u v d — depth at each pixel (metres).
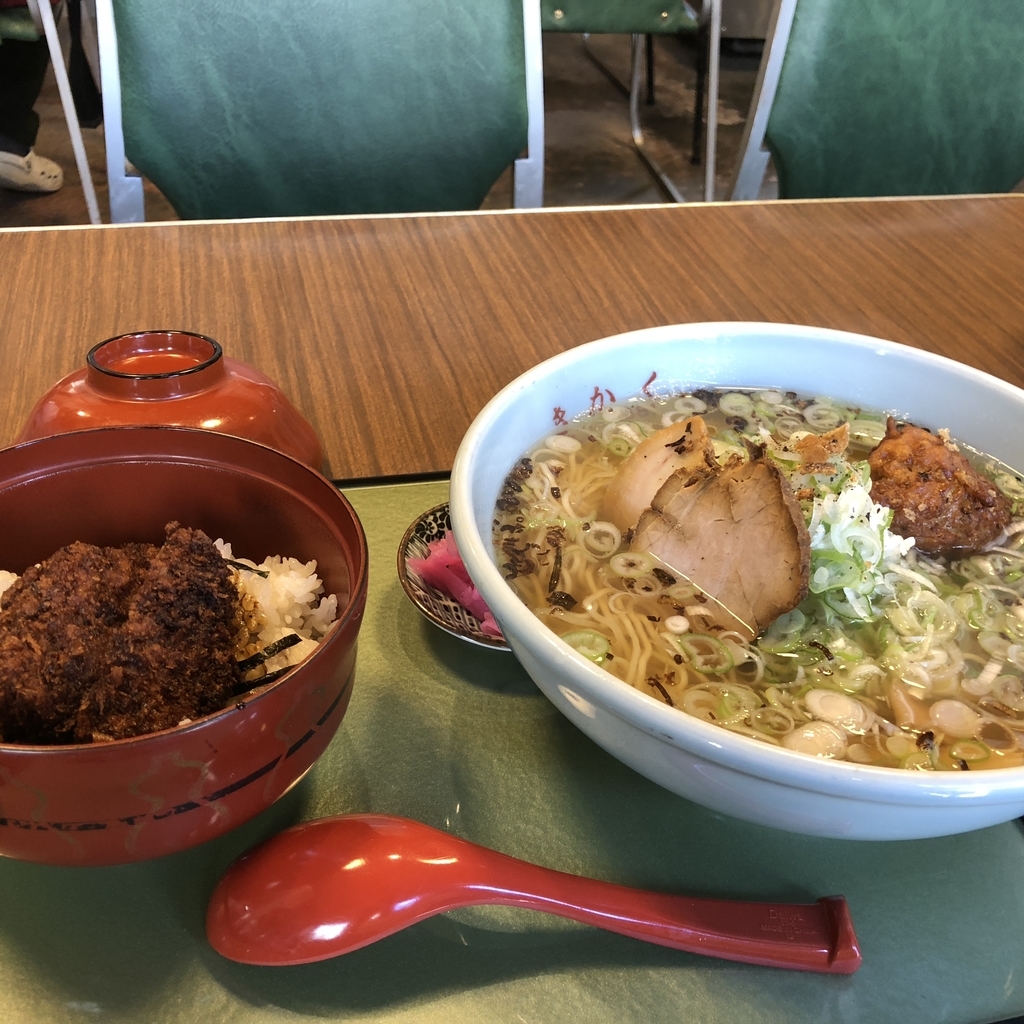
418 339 0.61
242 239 0.71
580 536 0.42
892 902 0.33
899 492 0.43
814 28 0.92
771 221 0.80
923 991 0.31
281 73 0.83
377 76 0.86
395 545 0.45
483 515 0.38
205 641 0.33
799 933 0.31
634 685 0.37
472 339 0.62
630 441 0.47
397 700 0.39
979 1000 0.31
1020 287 0.71
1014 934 0.32
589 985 0.31
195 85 0.81
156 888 0.32
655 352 0.47
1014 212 0.84
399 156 0.90
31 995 0.29
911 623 0.39
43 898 0.32
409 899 0.31
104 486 0.37
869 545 0.38
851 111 0.96
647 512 0.41
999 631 0.40
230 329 0.61
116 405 0.41
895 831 0.29
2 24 1.45
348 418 0.54
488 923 0.32
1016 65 0.96
